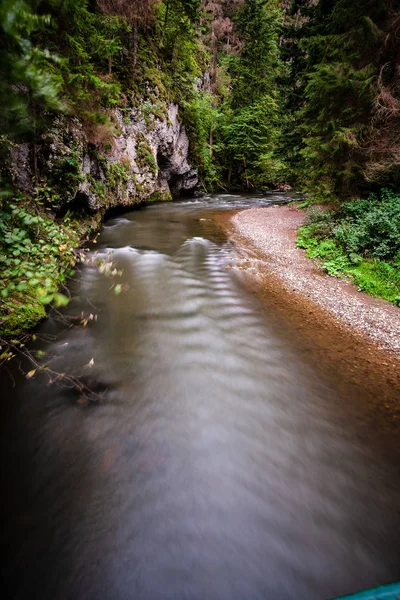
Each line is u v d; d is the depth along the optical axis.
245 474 3.17
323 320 6.18
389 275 7.34
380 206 8.86
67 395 3.95
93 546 2.49
